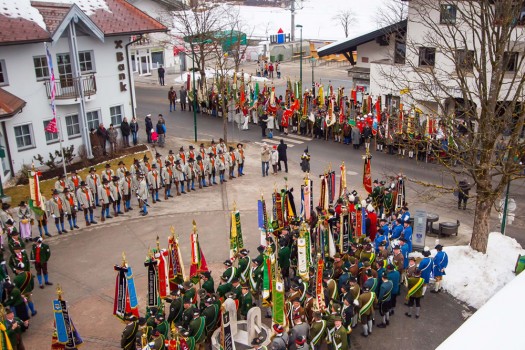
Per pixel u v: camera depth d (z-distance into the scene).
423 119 30.81
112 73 31.52
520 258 17.39
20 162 27.34
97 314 16.36
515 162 17.67
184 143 33.34
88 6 31.12
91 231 22.08
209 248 20.42
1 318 13.06
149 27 32.41
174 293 14.22
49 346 14.77
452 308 16.50
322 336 13.34
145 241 21.14
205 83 40.59
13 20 26.78
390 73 30.09
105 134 30.67
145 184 23.47
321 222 17.86
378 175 27.78
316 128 34.28
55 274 18.69
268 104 36.41
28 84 27.17
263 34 89.31
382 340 14.88
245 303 14.71
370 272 15.33
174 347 12.36
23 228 20.41
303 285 14.98
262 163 27.91
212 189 26.53
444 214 23.44
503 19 16.75
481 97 17.42
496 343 4.24
